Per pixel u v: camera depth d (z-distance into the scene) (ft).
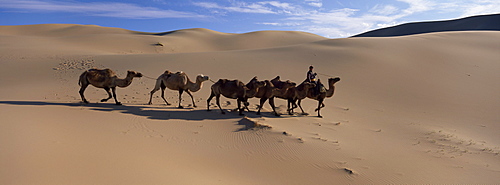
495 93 59.16
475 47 102.32
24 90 49.01
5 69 70.08
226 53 92.48
